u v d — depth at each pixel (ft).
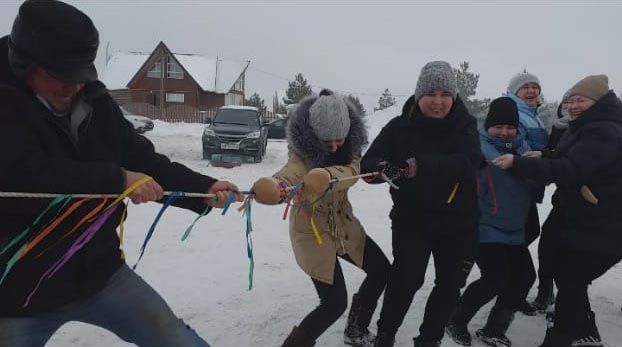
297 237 10.30
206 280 15.51
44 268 6.40
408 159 10.25
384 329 10.80
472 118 10.98
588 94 11.25
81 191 6.21
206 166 44.83
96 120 6.89
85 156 6.76
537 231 13.58
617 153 10.82
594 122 11.11
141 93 155.53
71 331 11.93
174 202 7.71
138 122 80.69
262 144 51.08
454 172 10.09
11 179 5.90
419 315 13.82
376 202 28.96
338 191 10.21
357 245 10.87
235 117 52.54
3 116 5.90
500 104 12.58
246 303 13.96
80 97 6.66
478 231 10.93
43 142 6.28
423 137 10.77
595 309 14.80
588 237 11.04
